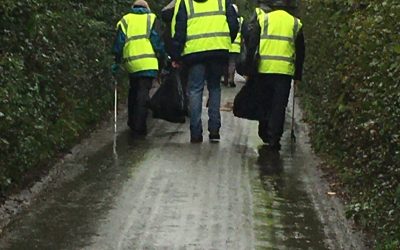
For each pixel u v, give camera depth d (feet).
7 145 27.30
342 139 32.48
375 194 25.63
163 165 32.94
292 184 30.66
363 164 28.40
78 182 30.09
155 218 26.23
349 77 30.63
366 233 25.08
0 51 30.09
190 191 29.30
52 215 26.32
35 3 32.12
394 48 22.68
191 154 35.27
